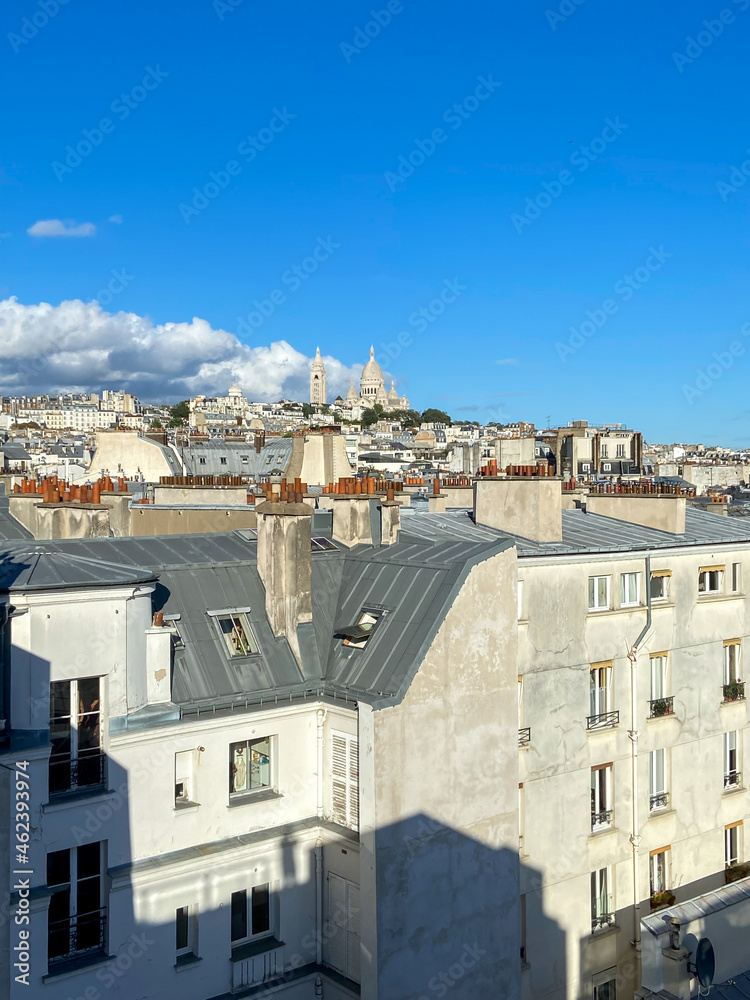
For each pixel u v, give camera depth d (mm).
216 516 45094
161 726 23359
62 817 21828
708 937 23828
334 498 33219
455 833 25906
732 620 39000
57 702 22234
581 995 32969
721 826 38219
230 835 24719
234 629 27109
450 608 26031
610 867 34281
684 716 36969
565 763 32906
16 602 21281
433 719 25406
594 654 34000
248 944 24969
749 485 133625
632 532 38281
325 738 26484
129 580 22984
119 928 22500
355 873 24953
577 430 150375
